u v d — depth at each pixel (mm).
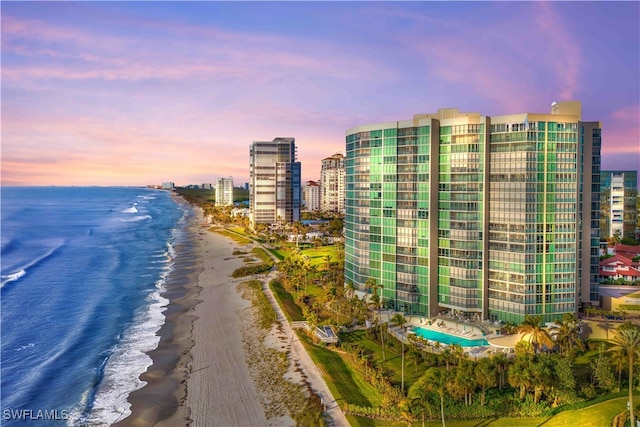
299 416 79688
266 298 152250
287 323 128500
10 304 157500
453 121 121562
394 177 130625
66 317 143625
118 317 142750
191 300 160125
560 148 113875
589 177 123875
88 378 100750
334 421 78625
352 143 142625
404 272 129750
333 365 100375
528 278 113062
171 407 87625
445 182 123375
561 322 101188
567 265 114312
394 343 111500
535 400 79188
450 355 90562
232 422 81188
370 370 94438
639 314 117688
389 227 132500
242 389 93125
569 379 79500
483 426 74812
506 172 115688
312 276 181750
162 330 130250
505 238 115875
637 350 73875
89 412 86875
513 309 114500
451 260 122875
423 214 125375
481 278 119250
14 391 95812
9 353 115750
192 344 118750
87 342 122125
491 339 103312
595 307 124562
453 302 122812
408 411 73812
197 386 95312
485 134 117438
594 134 123312
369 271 138250
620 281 145750
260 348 113250
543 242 113500
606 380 83562
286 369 99875
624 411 75312
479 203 118688
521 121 113562
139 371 103688
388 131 131625
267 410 84562
